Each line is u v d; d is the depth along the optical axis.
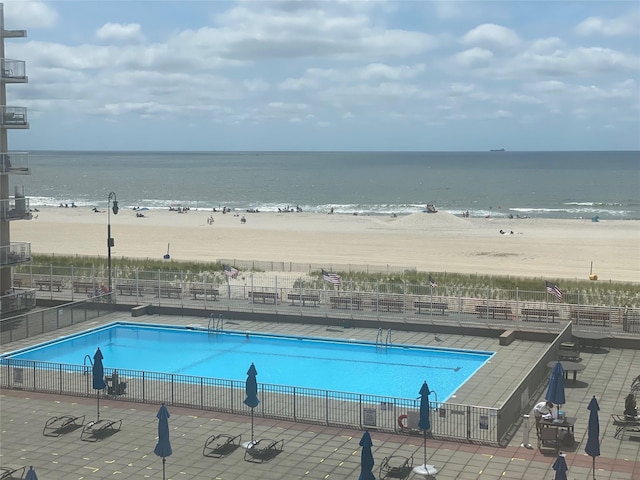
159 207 150.12
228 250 80.44
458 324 42.03
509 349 38.47
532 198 171.00
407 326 42.84
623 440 24.91
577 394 30.19
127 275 57.25
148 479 21.86
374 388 32.84
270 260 72.31
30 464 22.97
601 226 105.38
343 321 43.97
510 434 25.48
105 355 38.88
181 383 30.78
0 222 48.38
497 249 81.38
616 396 29.88
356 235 94.12
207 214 125.50
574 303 46.84
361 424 26.42
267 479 21.89
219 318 45.09
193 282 51.28
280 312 45.38
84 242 88.31
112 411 28.09
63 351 39.56
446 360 37.59
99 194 187.88
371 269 62.66
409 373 35.25
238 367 36.53
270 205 155.88
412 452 23.94
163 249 81.50
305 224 108.56
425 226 102.75
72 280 50.28
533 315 42.75
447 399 30.14
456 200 166.50
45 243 87.62
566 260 74.06
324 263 68.81
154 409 28.31
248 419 27.12
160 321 45.41
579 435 25.41
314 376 34.88
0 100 47.75
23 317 41.06
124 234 95.81
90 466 22.81
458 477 21.95
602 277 64.06
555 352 33.78
